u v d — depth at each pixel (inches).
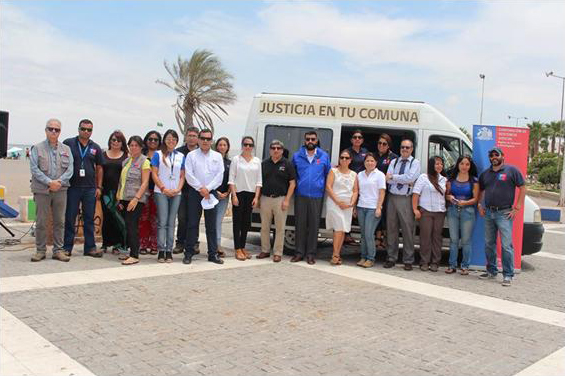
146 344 172.9
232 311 213.6
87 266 283.0
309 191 320.5
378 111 347.9
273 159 322.0
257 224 351.6
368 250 323.6
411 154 333.4
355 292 256.2
